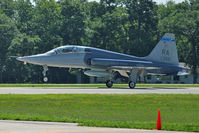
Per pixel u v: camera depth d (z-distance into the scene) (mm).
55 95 97125
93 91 116250
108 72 149250
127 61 148875
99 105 77250
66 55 142000
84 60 143500
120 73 150000
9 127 47844
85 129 47000
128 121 55875
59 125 50625
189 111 69750
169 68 157250
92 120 55656
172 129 47750
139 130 46656
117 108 72812
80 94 101250
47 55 141625
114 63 146000
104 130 46344
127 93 109125
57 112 66312
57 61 141250
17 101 82375
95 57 145375
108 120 57250
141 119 58906
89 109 70875
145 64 151500
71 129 46875
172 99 91875
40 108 71688
